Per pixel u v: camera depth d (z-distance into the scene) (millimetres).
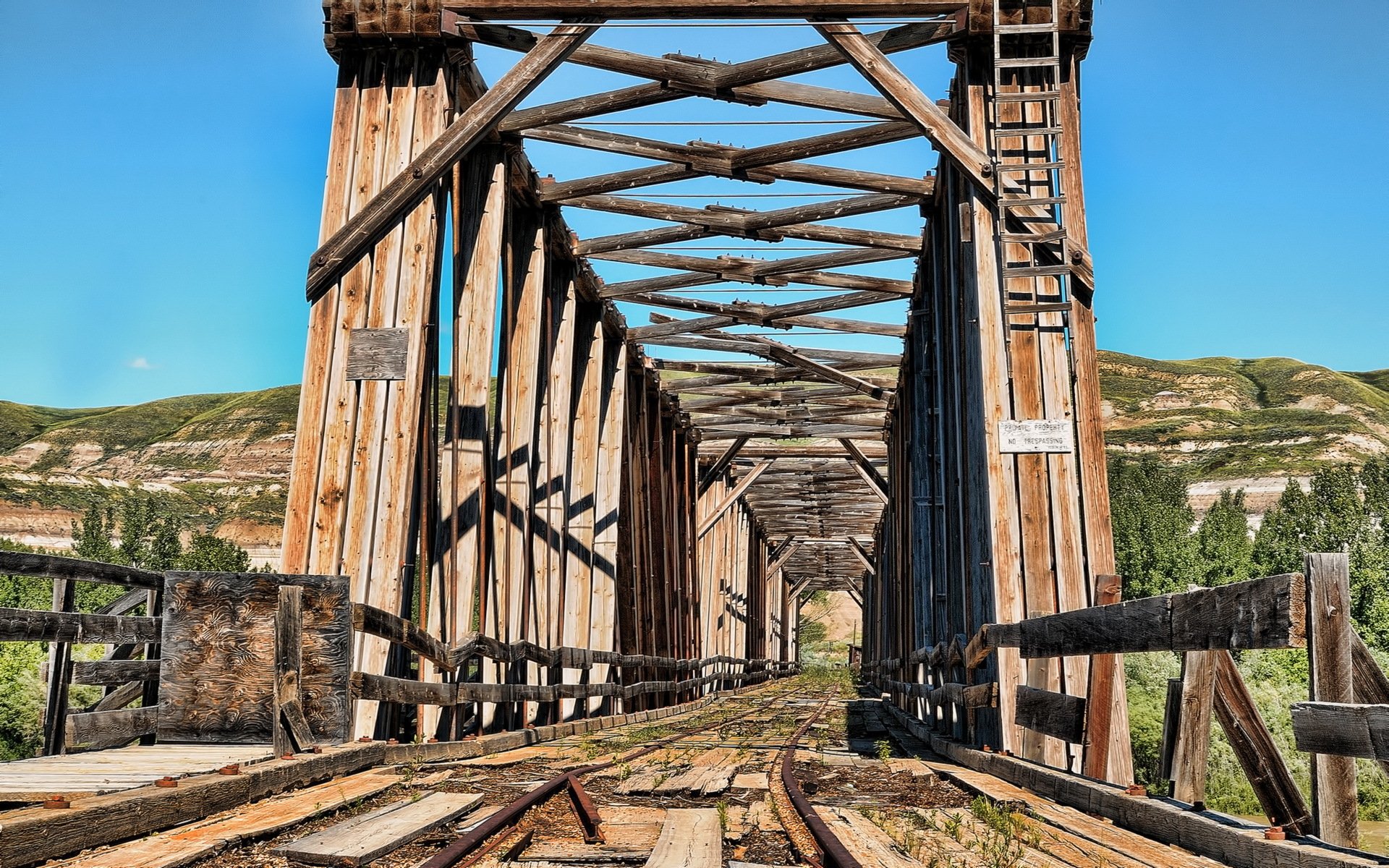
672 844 4570
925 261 13648
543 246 12500
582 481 14867
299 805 5312
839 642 100375
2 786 4824
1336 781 3543
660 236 13812
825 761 8781
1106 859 4004
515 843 4504
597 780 7199
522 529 11828
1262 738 4496
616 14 9344
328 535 8977
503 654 10547
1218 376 171625
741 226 13391
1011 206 9039
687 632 22453
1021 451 8680
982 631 8367
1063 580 8477
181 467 141875
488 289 10422
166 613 6664
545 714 12289
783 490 31406
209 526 104250
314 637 6672
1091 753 5738
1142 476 44594
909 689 15875
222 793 5113
